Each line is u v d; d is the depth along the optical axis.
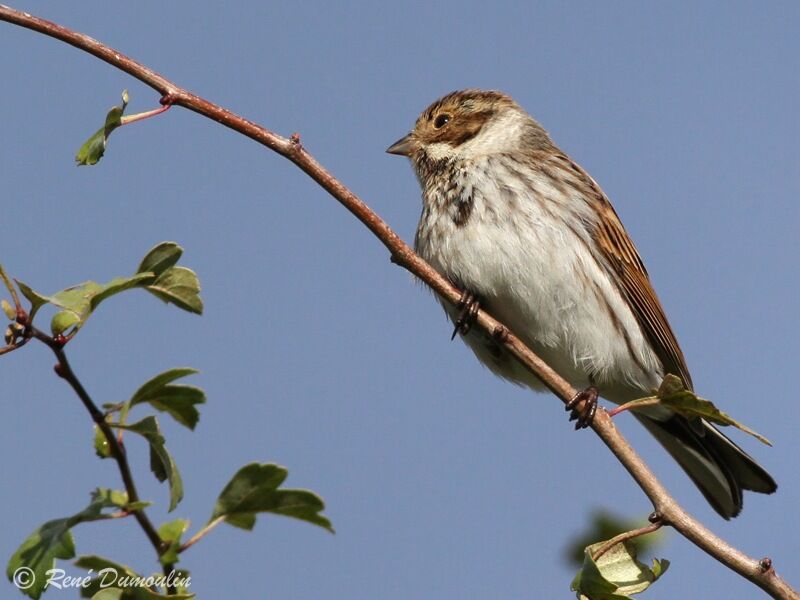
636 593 7.75
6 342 5.89
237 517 6.12
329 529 6.18
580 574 7.48
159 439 6.00
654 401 8.32
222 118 8.28
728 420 8.09
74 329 6.01
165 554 5.95
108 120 7.88
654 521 7.87
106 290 6.18
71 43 8.03
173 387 6.22
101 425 6.00
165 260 6.64
